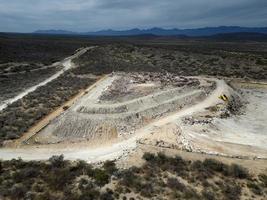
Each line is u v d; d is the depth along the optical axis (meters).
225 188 30.58
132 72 97.88
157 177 31.72
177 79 81.19
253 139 48.16
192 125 49.91
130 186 29.69
